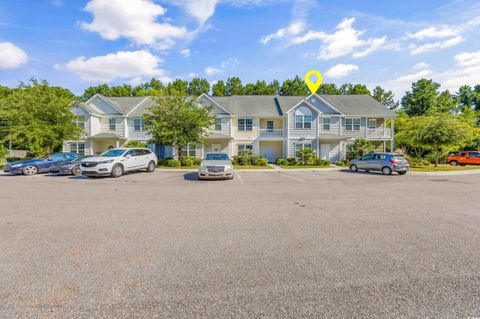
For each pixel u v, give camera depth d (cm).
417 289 283
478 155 2462
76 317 233
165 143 2072
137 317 235
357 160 1822
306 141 2614
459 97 5300
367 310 247
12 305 250
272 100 3064
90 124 2539
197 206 695
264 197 827
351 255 375
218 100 3053
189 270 326
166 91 2175
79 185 1084
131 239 437
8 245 407
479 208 682
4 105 1888
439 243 423
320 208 676
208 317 236
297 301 261
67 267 331
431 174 1634
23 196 832
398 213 625
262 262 351
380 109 2839
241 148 2761
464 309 248
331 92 5259
